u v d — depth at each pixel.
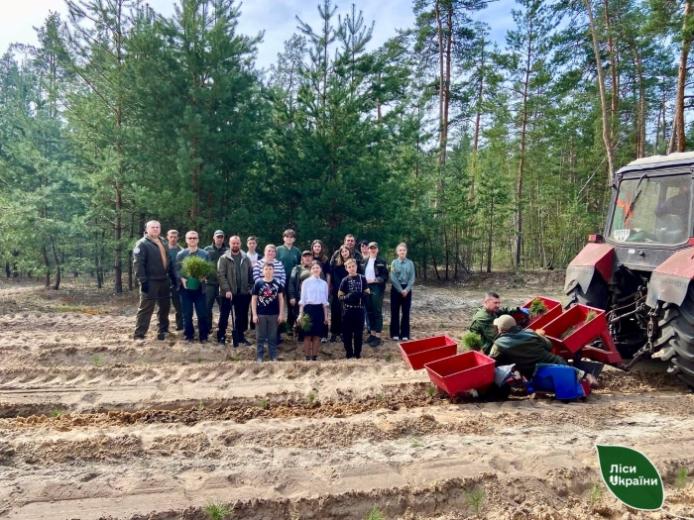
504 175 23.23
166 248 7.82
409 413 4.44
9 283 17.88
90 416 4.46
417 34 20.81
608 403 4.66
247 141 11.48
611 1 17.34
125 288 14.83
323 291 6.71
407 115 13.37
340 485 3.16
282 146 12.30
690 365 4.62
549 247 24.23
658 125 25.59
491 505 3.02
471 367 5.01
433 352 5.23
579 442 3.76
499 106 21.86
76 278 18.88
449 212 19.00
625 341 5.91
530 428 4.05
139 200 11.59
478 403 4.73
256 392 5.04
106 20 12.75
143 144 11.67
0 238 13.51
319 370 5.83
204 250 7.70
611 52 18.05
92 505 2.92
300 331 6.81
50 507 2.90
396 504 3.01
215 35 11.18
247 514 2.90
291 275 7.45
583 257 6.06
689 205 4.98
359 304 6.74
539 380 4.79
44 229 13.67
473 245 22.12
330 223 12.52
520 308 5.79
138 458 3.52
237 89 11.55
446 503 3.04
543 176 24.91
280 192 12.58
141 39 11.12
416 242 17.98
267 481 3.21
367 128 12.18
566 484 3.20
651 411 4.43
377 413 4.50
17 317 9.45
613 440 3.78
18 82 20.50
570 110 21.30
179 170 10.70
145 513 2.84
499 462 3.44
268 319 6.52
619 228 5.89
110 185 12.88
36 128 15.30
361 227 12.48
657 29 14.14
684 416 4.32
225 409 4.68
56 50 12.65
